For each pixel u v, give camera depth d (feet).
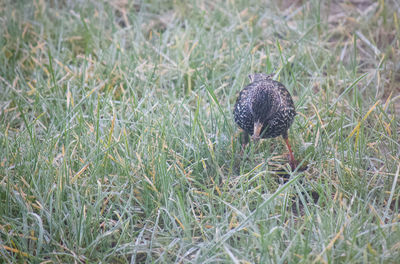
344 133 39.37
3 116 41.16
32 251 29.78
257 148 38.81
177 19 54.13
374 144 37.24
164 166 32.27
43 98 40.75
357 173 34.60
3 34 51.31
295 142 38.65
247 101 35.60
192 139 37.58
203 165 35.12
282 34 51.96
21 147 36.70
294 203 33.81
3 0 55.83
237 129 39.91
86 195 32.04
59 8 58.29
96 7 57.26
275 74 43.52
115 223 31.60
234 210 29.86
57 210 30.99
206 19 54.54
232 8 56.18
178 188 33.53
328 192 31.89
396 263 27.04
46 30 53.31
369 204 30.78
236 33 52.70
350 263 26.76
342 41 52.75
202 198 33.01
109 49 49.80
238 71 44.37
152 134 37.42
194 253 29.96
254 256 27.58
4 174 33.96
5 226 30.83
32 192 33.04
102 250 30.35
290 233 29.58
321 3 58.18
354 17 55.06
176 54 48.65
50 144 36.14
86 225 30.35
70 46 52.21
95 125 37.99
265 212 30.86
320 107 41.32
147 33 53.88
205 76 46.03
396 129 38.83
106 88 44.80
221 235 29.89
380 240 28.25
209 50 49.49
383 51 49.98
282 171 37.52
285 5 58.59
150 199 32.76
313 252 27.50
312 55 48.83
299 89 45.68
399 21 52.85
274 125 35.32
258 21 53.78
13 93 44.57
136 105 40.32
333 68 48.01
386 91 45.55
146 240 30.66
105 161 33.68
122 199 32.53
